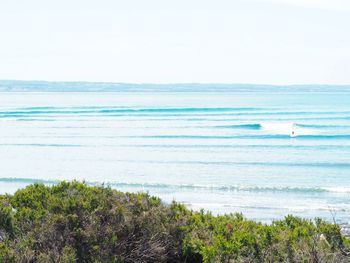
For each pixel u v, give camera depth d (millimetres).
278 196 30844
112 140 62625
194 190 32719
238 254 10391
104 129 74250
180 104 133375
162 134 67688
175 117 91812
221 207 27812
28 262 9219
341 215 25844
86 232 10055
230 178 37875
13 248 9586
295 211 26812
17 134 69062
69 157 49625
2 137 66000
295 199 30000
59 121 86375
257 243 10539
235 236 10906
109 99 173625
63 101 155500
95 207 10883
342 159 47312
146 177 38375
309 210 27078
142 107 116875
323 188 32875
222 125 77438
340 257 10055
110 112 102438
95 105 128000
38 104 134875
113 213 10797
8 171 41562
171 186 33781
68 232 10062
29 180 36875
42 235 9938
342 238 11078
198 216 12586
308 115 96125
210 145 57438
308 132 69000
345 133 67312
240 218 13172
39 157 49812
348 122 82500
